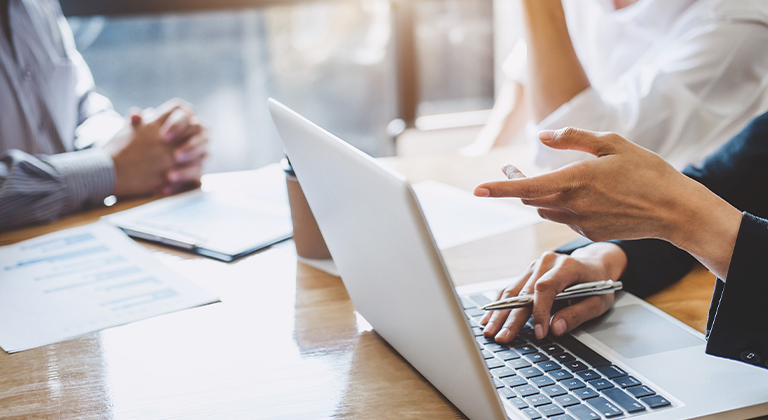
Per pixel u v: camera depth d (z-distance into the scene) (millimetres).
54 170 1078
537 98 1253
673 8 1209
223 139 2590
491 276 802
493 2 2613
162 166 1188
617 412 490
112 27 2279
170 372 604
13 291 791
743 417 491
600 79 1379
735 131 1078
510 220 1005
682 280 777
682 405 503
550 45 1216
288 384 578
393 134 2652
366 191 467
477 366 450
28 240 976
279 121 610
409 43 2521
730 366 563
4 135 1284
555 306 673
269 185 1229
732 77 1076
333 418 522
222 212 1070
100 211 1116
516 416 489
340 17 2506
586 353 592
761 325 543
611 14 1332
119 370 611
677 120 1100
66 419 531
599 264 720
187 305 747
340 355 629
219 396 561
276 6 2248
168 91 2434
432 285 439
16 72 1307
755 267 540
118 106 2389
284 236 958
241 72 2504
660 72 1121
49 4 1428
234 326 697
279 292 786
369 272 569
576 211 547
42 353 647
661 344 606
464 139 2688
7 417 536
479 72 2703
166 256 910
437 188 1169
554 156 1167
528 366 571
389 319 590
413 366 600
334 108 2645
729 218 549
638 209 545
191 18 2367
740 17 1074
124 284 809
